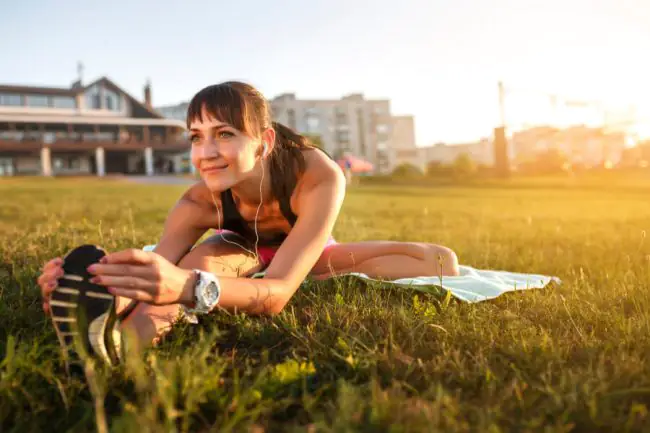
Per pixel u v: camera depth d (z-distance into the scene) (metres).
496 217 9.68
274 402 1.53
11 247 4.06
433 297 2.74
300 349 1.96
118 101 56.09
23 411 1.51
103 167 53.91
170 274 1.77
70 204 11.70
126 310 1.96
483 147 83.19
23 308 2.33
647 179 32.91
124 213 8.77
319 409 1.52
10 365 1.59
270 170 2.42
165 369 1.56
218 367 1.66
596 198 17.56
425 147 89.25
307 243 2.29
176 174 55.59
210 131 2.15
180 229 2.66
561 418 1.41
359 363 1.75
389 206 13.56
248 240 2.78
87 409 1.50
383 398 1.47
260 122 2.22
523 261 4.26
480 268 4.20
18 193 18.58
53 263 1.62
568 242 5.42
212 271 2.50
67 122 52.34
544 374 1.67
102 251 1.66
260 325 2.15
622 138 55.69
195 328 2.19
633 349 1.98
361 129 82.25
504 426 1.42
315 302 2.64
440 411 1.42
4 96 51.50
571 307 2.56
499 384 1.64
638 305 2.56
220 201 2.58
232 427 1.40
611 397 1.53
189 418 1.43
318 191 2.40
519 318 2.40
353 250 3.20
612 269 3.70
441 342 2.04
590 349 1.91
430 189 26.36
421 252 3.12
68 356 1.64
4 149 50.22
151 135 58.12
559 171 39.59
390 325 2.12
